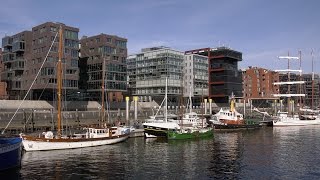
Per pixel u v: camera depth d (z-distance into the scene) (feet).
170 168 145.69
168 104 486.79
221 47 570.87
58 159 161.68
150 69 509.76
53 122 253.65
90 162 156.25
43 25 363.35
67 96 391.45
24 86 385.29
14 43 397.19
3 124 242.99
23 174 131.54
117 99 435.53
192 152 187.32
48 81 351.25
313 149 198.80
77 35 385.09
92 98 424.87
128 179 127.24
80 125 280.31
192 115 304.09
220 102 569.64
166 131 240.12
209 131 261.65
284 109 577.84
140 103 447.42
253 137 263.70
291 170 142.72
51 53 357.00
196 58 541.75
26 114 255.29
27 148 176.65
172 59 499.51
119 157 169.68
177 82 502.38
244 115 406.82
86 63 432.25
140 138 245.45
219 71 565.12
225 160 164.14
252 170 142.41
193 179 127.75
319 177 131.34
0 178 125.08
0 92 378.12
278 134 286.05
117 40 431.43
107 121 298.15
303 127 357.41
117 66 426.92
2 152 130.82
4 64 413.39
